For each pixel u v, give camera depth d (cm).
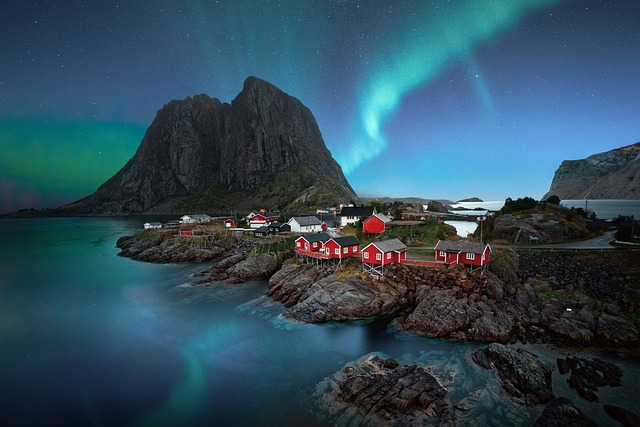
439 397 2316
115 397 2558
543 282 4200
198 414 2319
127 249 9188
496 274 4412
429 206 16975
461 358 2883
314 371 2797
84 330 3828
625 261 4422
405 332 3475
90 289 5509
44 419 2334
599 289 3944
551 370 2641
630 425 2033
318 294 4156
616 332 3084
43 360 3145
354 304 3950
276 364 2941
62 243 11394
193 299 4809
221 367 2934
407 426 2072
